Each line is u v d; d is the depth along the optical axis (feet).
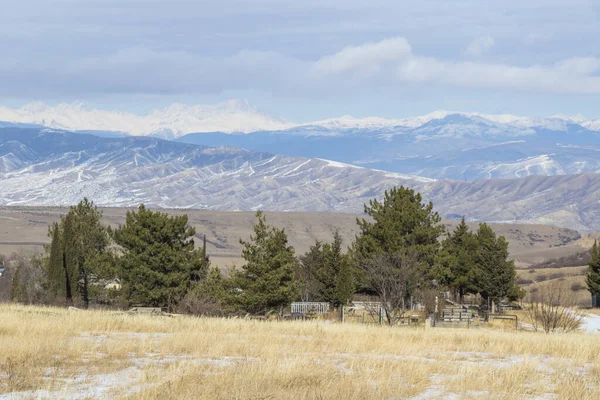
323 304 389.39
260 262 330.13
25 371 122.31
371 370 130.72
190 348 160.45
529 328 320.29
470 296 565.53
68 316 222.28
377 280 327.06
